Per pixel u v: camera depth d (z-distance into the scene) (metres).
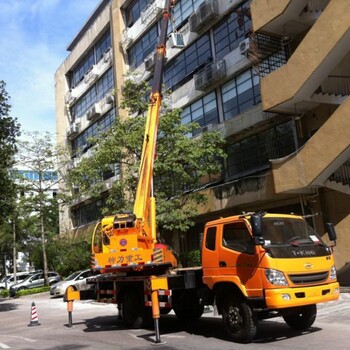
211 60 24.59
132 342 9.88
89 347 9.59
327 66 15.88
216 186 22.84
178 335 10.45
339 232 17.41
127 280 11.73
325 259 9.13
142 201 12.20
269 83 17.73
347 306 12.76
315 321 11.02
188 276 10.68
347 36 14.92
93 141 21.84
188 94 26.42
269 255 8.55
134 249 11.46
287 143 20.28
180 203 21.20
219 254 9.57
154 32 30.11
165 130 20.30
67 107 45.41
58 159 36.03
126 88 22.02
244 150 22.81
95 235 12.39
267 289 8.42
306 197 18.41
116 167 22.81
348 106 14.84
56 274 36.91
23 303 25.83
